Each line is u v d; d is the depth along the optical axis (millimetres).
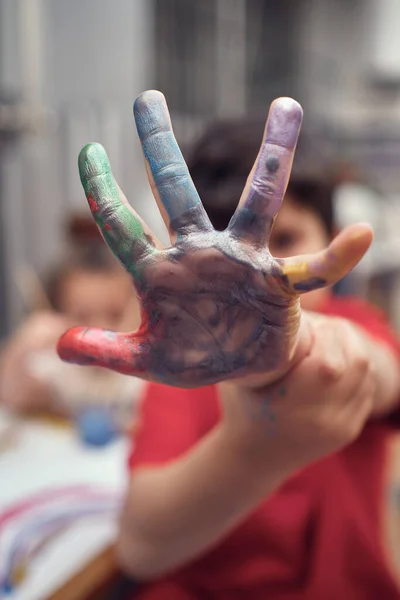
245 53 2490
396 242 2465
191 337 316
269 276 290
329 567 642
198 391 652
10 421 1129
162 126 307
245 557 652
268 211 295
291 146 296
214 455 449
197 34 2199
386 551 760
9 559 670
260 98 2584
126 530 547
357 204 2137
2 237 1707
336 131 2822
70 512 770
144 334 323
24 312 1736
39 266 1681
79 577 646
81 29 1782
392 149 2912
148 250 306
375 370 502
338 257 272
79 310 1304
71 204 1651
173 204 303
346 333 413
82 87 1796
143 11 1886
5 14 1463
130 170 1777
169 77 2088
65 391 1246
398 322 2518
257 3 2551
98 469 902
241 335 311
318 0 2838
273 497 652
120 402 1237
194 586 659
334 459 659
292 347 315
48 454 961
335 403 386
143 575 563
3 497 816
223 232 302
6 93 1397
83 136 1713
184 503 478
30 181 1703
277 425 388
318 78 2904
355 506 653
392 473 1679
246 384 377
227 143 660
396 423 596
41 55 1560
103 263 1319
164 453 603
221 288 303
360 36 3035
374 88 3066
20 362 1286
